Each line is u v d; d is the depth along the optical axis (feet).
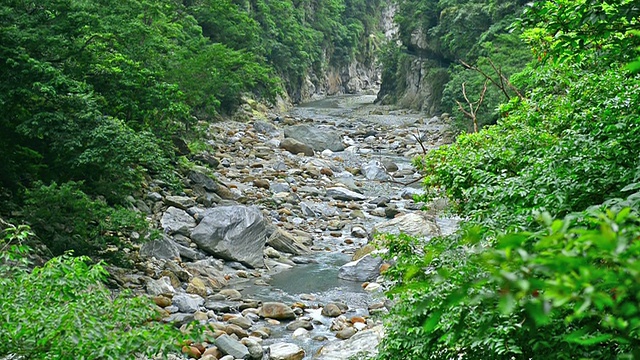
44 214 42.27
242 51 143.54
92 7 56.54
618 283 6.84
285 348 36.60
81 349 16.43
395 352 19.98
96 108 48.06
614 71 28.58
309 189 82.23
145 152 49.29
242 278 52.65
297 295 48.29
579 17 19.43
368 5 311.47
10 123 47.62
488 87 107.96
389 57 206.90
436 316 8.03
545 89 34.73
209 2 156.76
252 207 60.64
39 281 18.94
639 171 16.67
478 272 15.69
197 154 85.10
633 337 8.76
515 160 27.43
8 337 16.49
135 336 17.19
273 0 211.20
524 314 14.70
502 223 18.85
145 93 59.88
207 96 109.09
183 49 108.37
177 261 52.13
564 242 7.29
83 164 46.24
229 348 35.86
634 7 18.34
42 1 50.06
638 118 18.54
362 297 47.52
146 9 101.81
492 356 16.01
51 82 45.70
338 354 35.55
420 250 26.30
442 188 37.01
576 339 9.18
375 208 77.71
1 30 45.73
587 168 18.34
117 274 46.09
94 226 46.57
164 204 63.31
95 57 55.67
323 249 62.39
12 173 48.37
